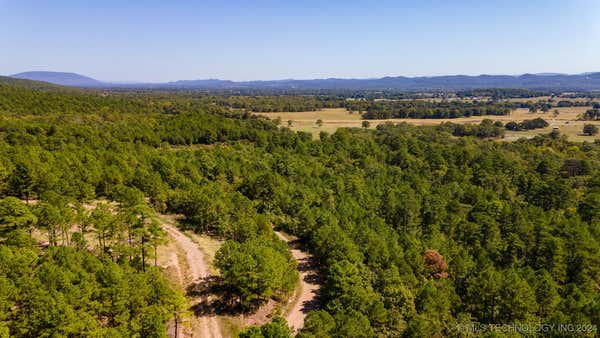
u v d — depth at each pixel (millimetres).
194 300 66438
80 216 71438
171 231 91562
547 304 64125
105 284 53281
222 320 62469
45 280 49250
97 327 48688
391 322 58281
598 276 79062
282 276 66500
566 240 83875
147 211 77188
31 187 87000
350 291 61750
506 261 85000
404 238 84688
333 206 105750
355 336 49781
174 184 113688
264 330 45688
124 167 113875
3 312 45969
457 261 73688
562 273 77875
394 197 110438
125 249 66625
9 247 57375
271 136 199875
